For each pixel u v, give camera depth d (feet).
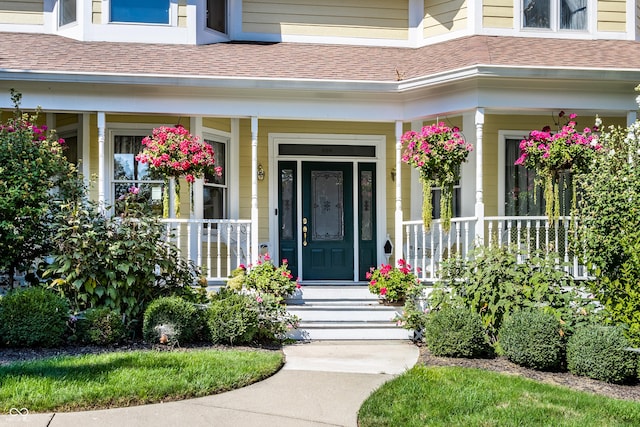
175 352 19.76
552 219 24.66
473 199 29.71
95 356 18.62
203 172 25.82
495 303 21.33
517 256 24.16
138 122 29.04
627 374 17.54
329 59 30.25
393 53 31.86
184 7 31.24
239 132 31.45
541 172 25.13
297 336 24.07
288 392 16.28
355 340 24.13
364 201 32.53
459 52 28.55
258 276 25.46
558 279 21.29
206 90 26.61
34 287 21.16
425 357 20.72
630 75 25.12
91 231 21.43
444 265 23.31
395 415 14.29
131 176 29.12
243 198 31.42
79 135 28.71
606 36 31.73
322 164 32.35
